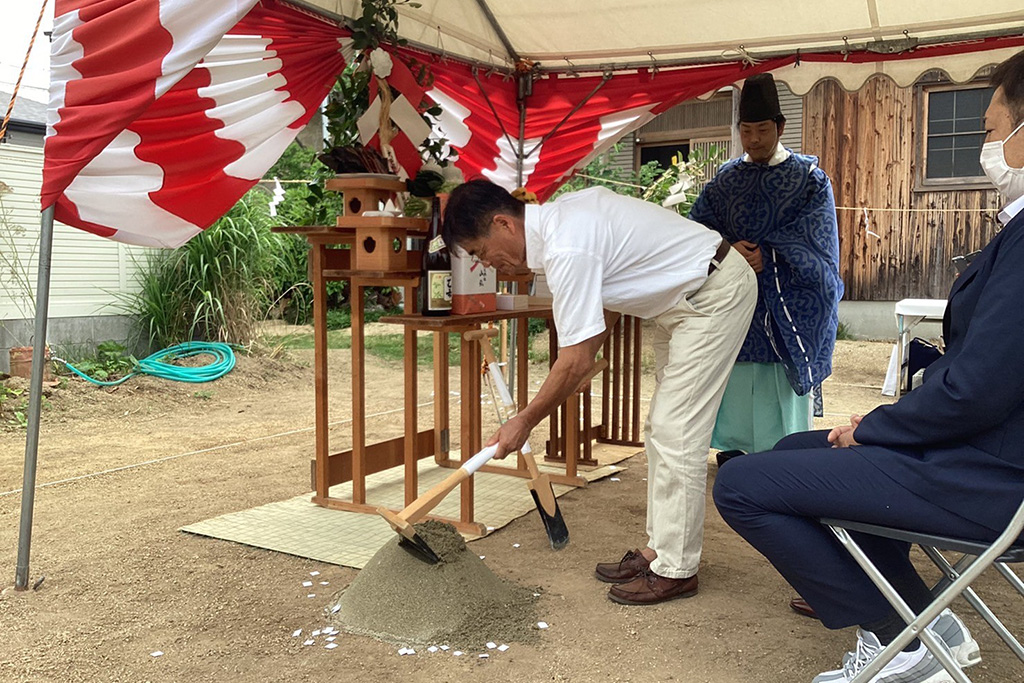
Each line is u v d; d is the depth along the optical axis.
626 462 4.82
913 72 4.57
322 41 3.63
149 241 3.39
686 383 2.70
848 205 9.72
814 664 2.34
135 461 4.87
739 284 2.70
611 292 2.64
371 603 2.59
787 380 4.13
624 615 2.67
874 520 1.89
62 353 7.30
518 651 2.42
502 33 4.85
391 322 3.42
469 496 3.46
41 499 4.04
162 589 2.89
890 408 1.91
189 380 7.24
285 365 8.12
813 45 4.61
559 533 3.15
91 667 2.33
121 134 3.16
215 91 3.33
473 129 5.00
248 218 8.20
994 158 1.88
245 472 4.60
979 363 1.70
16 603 2.77
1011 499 1.74
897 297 9.66
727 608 2.74
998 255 1.77
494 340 6.46
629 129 5.21
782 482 1.98
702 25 4.46
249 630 2.56
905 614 1.83
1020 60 1.84
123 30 2.83
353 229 3.69
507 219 2.54
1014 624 2.61
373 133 3.88
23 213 7.05
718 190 4.18
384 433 5.78
